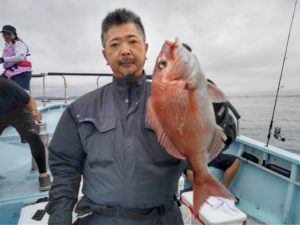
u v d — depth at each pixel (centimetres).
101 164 142
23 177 339
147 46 150
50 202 154
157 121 114
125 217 138
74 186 161
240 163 339
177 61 107
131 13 137
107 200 140
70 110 157
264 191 301
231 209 189
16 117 296
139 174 136
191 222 210
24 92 306
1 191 296
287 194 270
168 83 107
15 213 264
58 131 158
